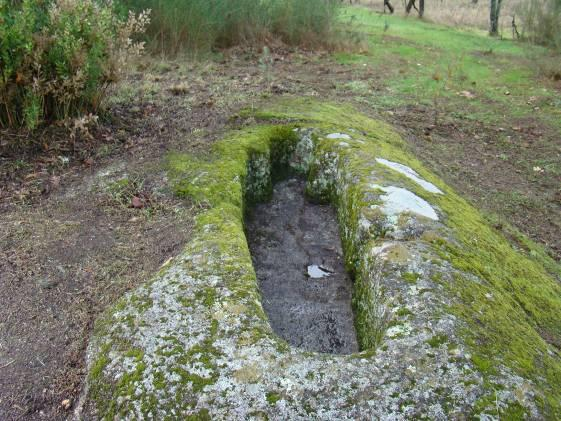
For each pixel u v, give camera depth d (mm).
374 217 3197
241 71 7254
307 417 1954
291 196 4441
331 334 2945
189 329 2297
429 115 6641
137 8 7508
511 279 3055
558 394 2148
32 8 4250
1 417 2104
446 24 15953
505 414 1971
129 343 2283
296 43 9281
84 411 2117
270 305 3172
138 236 3172
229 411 1970
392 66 8703
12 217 3344
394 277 2641
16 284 2770
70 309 2613
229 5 8625
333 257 3682
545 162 5719
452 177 5121
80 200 3566
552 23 10734
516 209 4766
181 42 7902
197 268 2688
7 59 4000
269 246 3801
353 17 10188
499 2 13867
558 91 7980
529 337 2469
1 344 2416
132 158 4121
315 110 5324
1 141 4160
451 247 2977
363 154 4094
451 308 2430
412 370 2109
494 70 9188
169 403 2014
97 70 4492
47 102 4441
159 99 5504
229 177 3760
